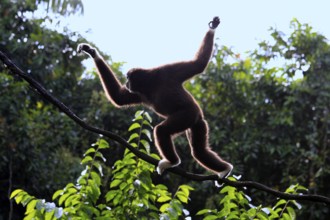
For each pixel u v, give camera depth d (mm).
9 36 16656
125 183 7719
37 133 15328
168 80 7637
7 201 15094
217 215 7180
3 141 14344
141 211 7844
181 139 16547
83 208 7418
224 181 6766
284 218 7113
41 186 14898
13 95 14719
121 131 17484
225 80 17344
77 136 17281
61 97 17438
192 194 16609
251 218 7062
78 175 15242
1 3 17156
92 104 17609
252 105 17250
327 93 16375
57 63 17406
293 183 15898
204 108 17516
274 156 17031
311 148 15930
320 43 17203
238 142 16484
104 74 8227
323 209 15141
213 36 7738
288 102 16438
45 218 6906
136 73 7793
